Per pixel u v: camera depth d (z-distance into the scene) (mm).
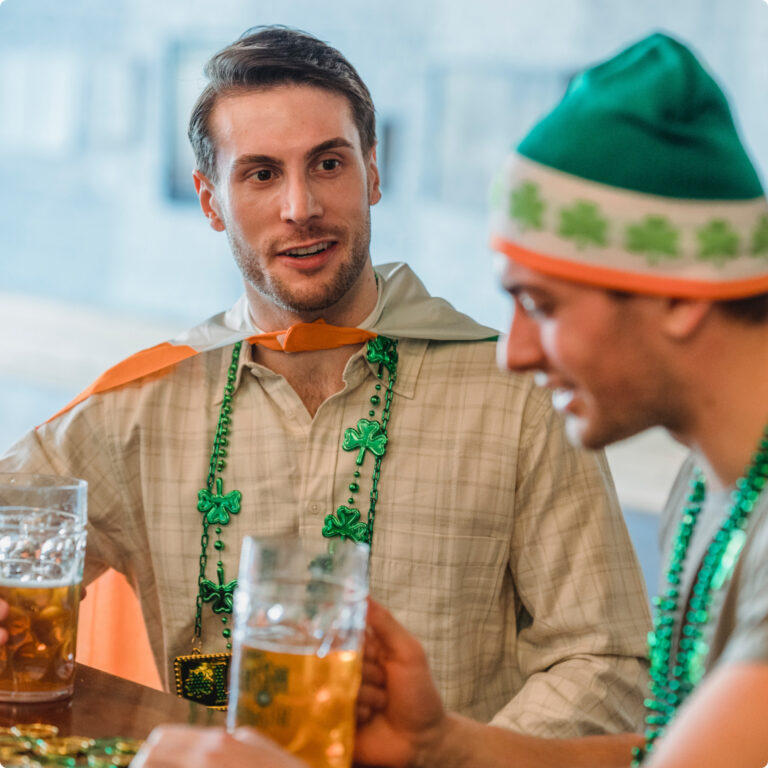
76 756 1013
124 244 5898
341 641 897
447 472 1628
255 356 1698
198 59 5660
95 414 1698
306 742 891
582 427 951
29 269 6066
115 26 5789
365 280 1668
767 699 759
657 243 880
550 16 4965
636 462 4789
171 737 855
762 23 4590
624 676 1555
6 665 1152
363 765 1072
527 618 1682
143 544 1722
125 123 5844
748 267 888
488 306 5180
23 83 5980
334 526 1637
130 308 5898
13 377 5711
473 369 1659
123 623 1768
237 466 1670
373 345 1645
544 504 1620
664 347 904
